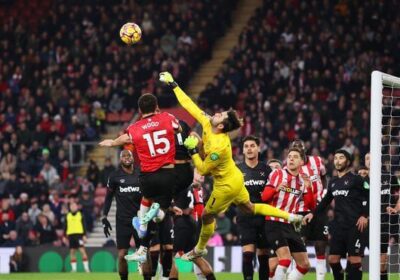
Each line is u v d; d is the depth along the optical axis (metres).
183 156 17.30
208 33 45.91
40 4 49.91
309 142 36.50
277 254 17.91
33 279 27.31
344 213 20.03
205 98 41.03
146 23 46.25
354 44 42.28
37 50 46.44
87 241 36.12
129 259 17.06
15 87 44.59
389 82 18.03
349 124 37.22
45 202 36.62
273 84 41.22
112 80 43.44
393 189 21.97
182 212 19.75
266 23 44.38
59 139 40.78
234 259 31.78
